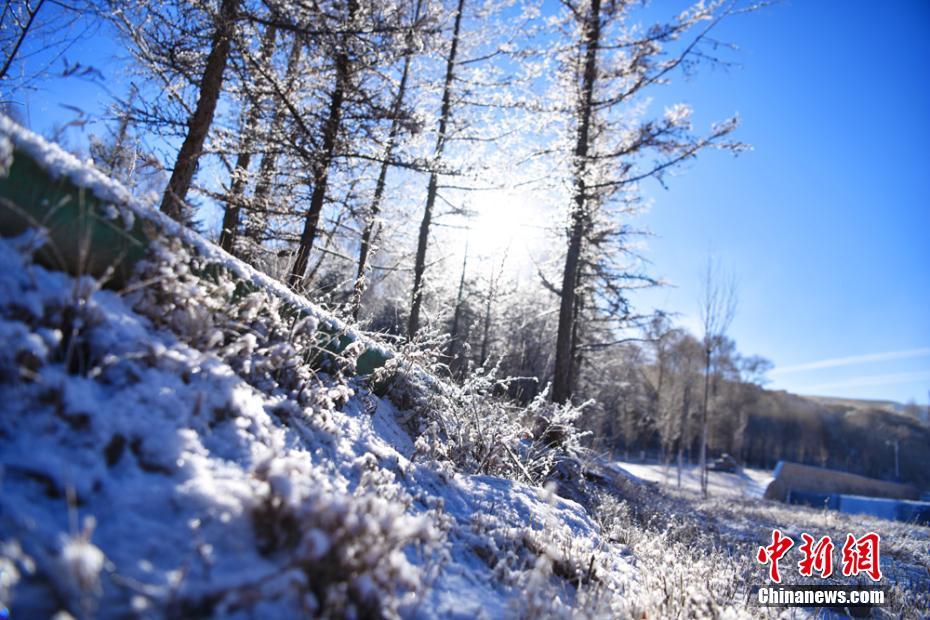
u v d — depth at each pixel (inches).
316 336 151.9
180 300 102.5
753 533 324.8
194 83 270.4
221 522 72.0
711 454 2122.3
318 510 72.7
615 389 1081.4
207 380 96.7
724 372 2103.8
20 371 70.9
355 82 324.2
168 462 77.1
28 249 83.0
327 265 425.7
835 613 167.8
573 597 110.3
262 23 255.4
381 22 283.9
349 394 154.6
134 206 100.8
